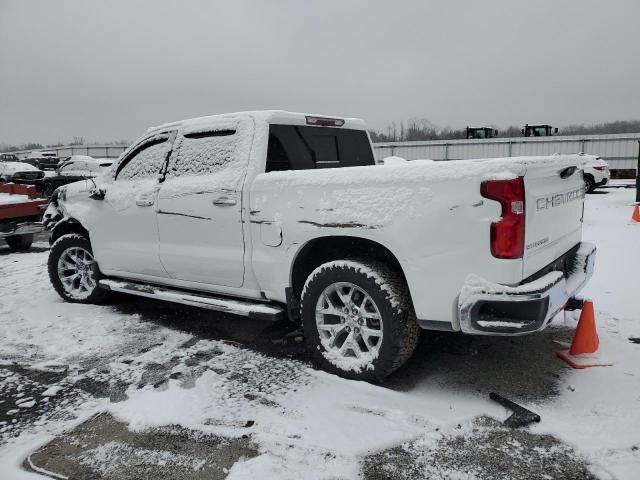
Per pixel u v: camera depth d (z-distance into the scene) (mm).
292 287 3760
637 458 2535
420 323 3146
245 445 2762
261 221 3742
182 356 4031
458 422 2904
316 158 4566
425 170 3029
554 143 27125
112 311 5309
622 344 3957
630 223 10625
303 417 3025
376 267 3326
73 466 2627
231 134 4164
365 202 3225
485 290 2826
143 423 3004
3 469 2609
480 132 29938
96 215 5129
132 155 4961
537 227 3047
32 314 5242
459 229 2898
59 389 3498
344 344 3527
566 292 3223
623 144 25734
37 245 10328
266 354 4035
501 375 3521
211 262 4129
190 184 4207
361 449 2676
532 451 2633
